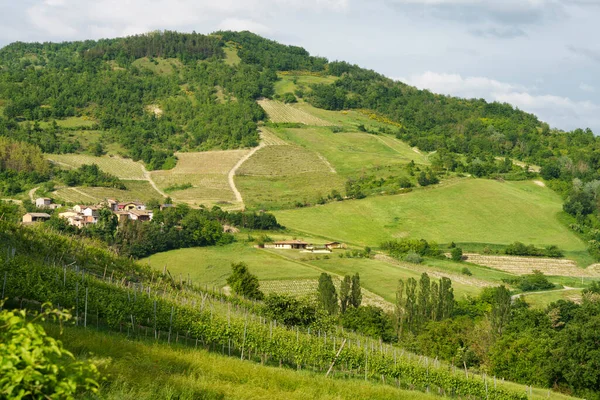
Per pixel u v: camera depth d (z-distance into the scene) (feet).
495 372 250.78
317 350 150.51
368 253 499.51
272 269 422.00
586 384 233.35
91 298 132.26
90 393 55.77
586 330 238.89
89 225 452.76
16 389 28.12
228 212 590.55
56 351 29.37
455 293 394.32
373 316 292.61
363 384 129.80
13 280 124.36
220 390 78.33
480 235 592.60
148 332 139.03
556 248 553.23
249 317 199.41
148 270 242.58
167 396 66.39
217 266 419.13
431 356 266.16
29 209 510.99
